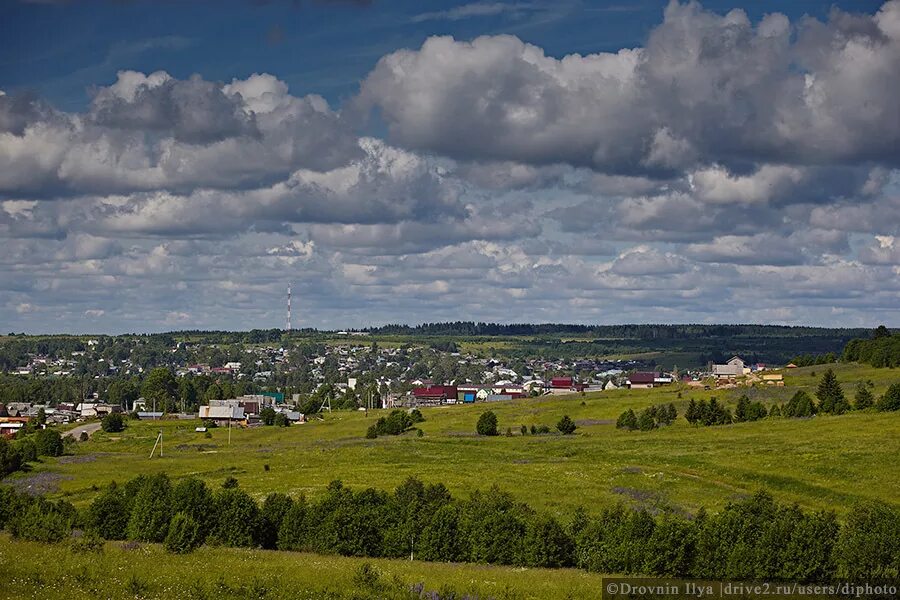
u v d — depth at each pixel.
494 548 61.91
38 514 59.81
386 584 49.03
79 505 99.69
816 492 92.56
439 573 54.47
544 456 127.00
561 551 61.09
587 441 140.62
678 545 56.28
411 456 129.75
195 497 67.75
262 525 68.06
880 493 90.69
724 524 56.53
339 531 65.75
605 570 58.12
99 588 43.34
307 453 141.00
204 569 50.53
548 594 48.91
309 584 48.16
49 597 40.94
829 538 54.97
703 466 108.50
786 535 54.84
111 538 70.00
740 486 98.56
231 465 131.12
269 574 50.31
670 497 92.38
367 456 131.00
